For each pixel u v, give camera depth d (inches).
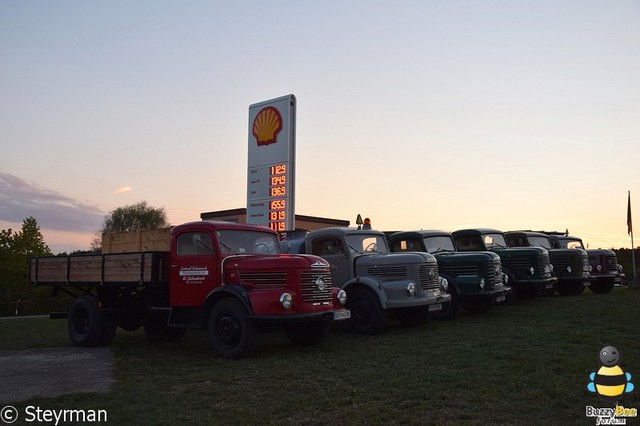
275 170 640.4
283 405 213.0
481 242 606.9
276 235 386.3
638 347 311.7
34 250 1437.0
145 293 402.9
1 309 1323.8
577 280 679.7
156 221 2164.1
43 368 306.7
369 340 378.0
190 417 199.8
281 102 642.2
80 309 401.7
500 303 598.5
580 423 182.7
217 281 340.8
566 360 277.9
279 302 313.7
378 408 205.3
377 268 426.9
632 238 978.7
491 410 199.8
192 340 423.5
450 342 354.6
